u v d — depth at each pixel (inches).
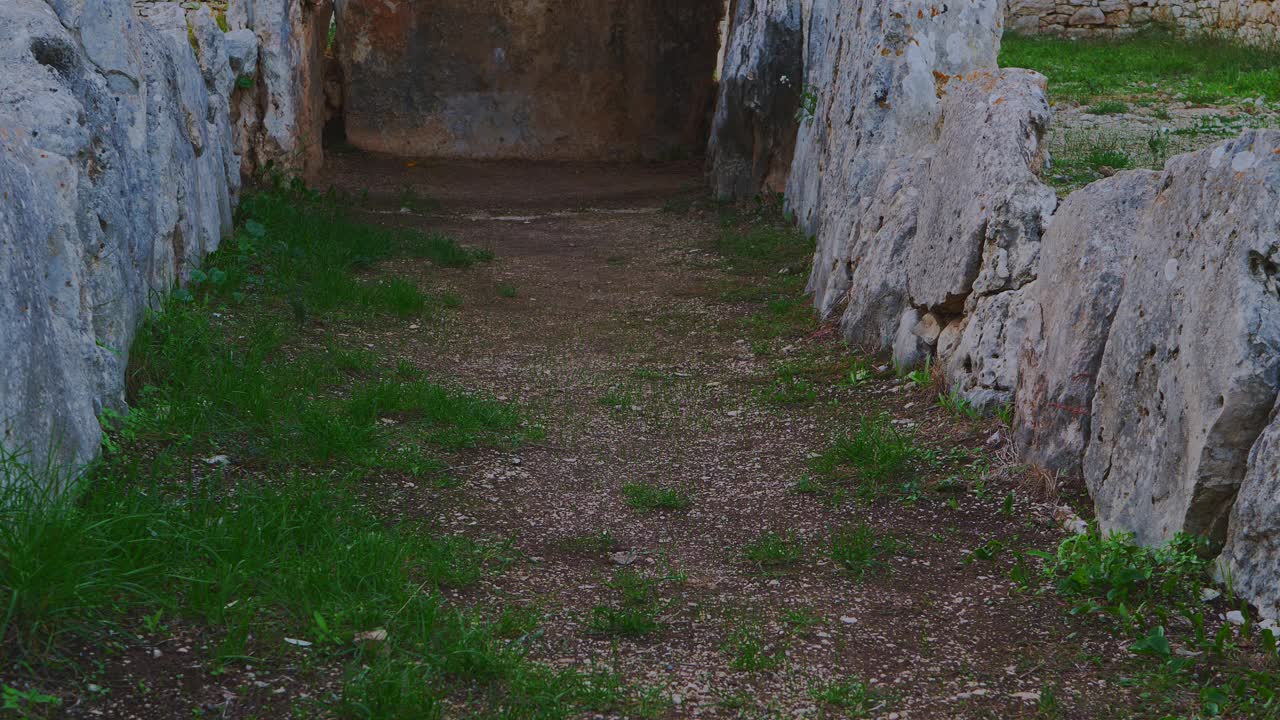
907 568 169.0
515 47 686.5
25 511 128.4
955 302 247.4
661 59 699.4
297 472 182.4
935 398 242.4
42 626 118.3
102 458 171.3
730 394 268.2
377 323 313.9
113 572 131.3
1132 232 189.8
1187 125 453.1
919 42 313.9
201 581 133.4
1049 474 192.7
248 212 398.6
